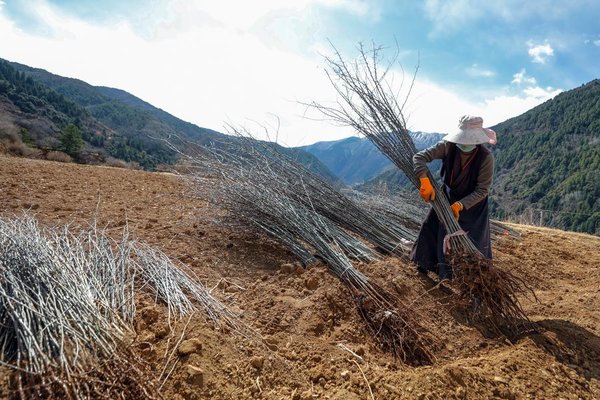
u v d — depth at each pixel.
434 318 2.98
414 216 5.78
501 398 2.11
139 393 1.67
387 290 3.16
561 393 2.22
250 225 4.08
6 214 4.10
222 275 3.23
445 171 3.50
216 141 4.66
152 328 2.21
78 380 1.61
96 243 3.04
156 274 2.81
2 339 1.83
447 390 2.07
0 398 1.54
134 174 7.57
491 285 2.96
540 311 3.37
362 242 4.22
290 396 1.95
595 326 3.10
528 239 5.94
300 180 4.43
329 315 2.77
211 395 1.84
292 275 3.29
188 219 4.53
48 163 7.65
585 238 6.57
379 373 2.18
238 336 2.31
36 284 2.12
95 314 1.99
